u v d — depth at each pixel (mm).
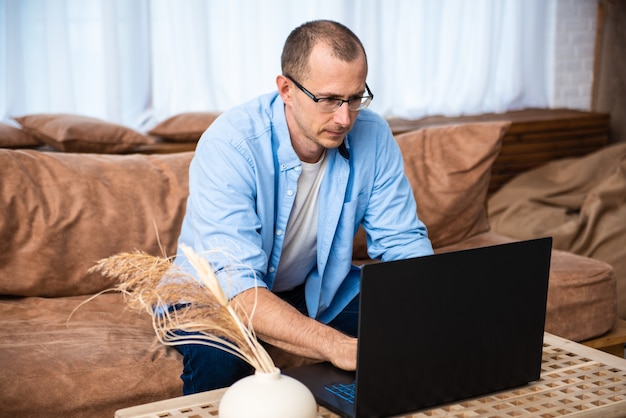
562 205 3967
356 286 2211
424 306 1509
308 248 2135
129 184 2561
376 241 2182
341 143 1968
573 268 2707
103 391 1943
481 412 1546
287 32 4160
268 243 2023
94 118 3236
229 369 1895
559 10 4914
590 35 5023
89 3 3732
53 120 3127
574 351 1853
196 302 1488
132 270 1501
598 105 4836
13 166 2434
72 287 2449
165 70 3951
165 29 3928
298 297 2273
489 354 1610
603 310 2709
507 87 4867
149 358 2023
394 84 4488
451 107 4676
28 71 3635
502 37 4828
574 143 4535
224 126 1979
